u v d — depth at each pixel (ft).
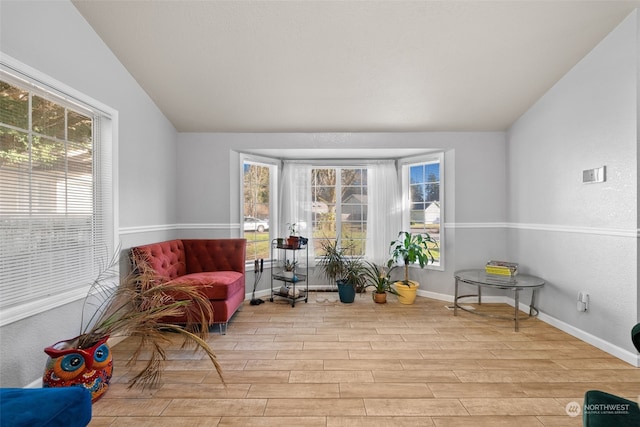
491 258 12.89
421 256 12.76
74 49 7.39
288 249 13.42
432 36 8.30
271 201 14.89
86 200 7.95
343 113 11.81
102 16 7.70
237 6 7.55
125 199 9.39
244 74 9.80
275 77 9.93
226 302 9.51
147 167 10.63
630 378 7.00
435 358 7.97
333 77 9.93
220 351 8.37
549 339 9.11
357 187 15.29
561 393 6.47
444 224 13.33
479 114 11.78
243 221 13.61
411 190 14.69
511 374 7.20
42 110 6.72
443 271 13.28
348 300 12.70
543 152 10.63
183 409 5.97
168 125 12.16
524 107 11.31
